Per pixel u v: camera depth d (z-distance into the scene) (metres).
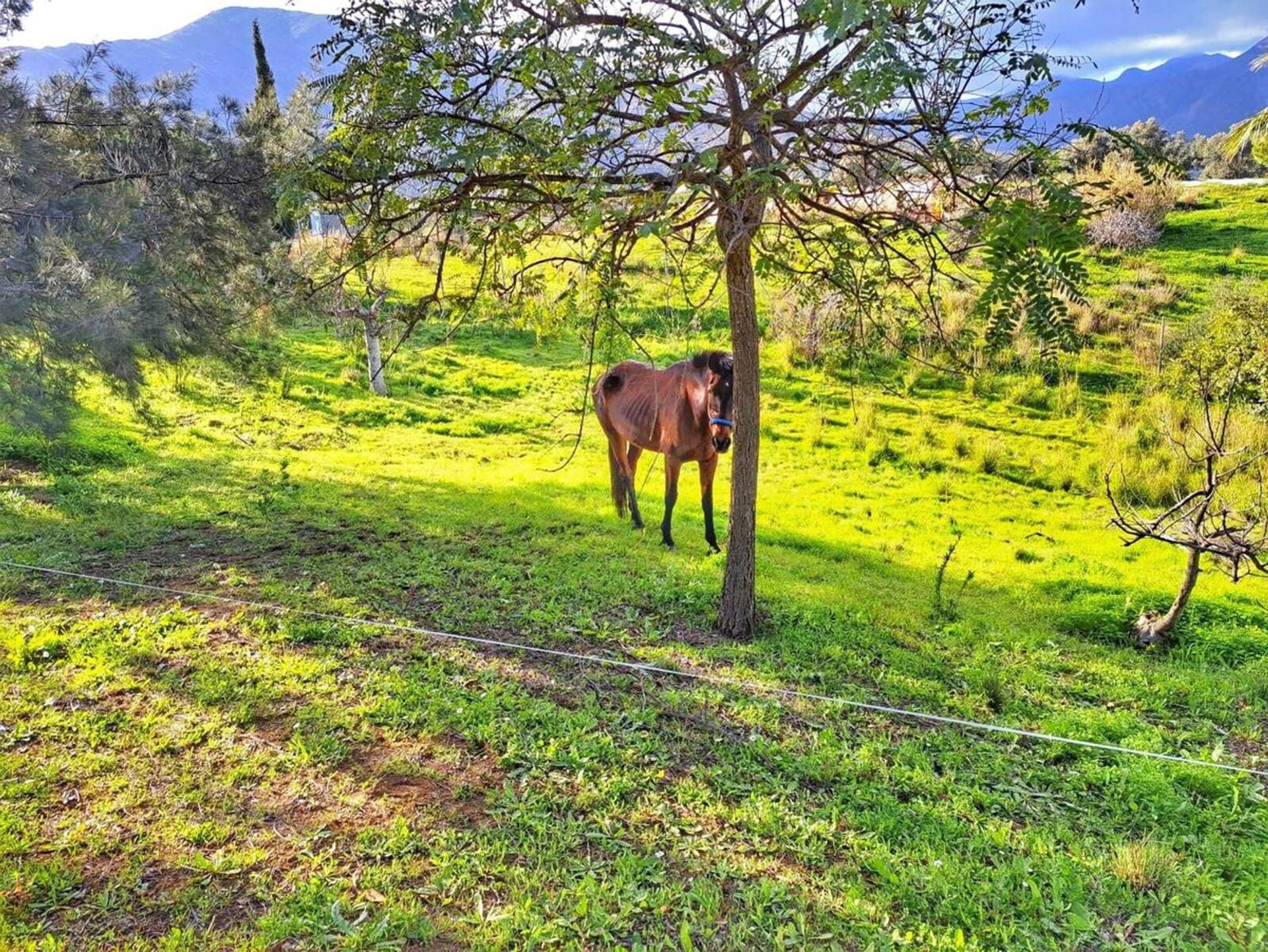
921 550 9.41
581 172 3.62
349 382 15.48
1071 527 10.73
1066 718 5.01
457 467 11.59
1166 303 17.33
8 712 4.18
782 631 6.21
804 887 3.29
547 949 2.87
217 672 4.75
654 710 4.66
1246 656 6.47
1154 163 3.33
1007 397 15.08
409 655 5.21
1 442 10.19
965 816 3.91
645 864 3.37
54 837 3.30
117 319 6.82
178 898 3.01
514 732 4.30
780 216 4.87
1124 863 3.50
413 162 3.79
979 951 2.96
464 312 4.61
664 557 7.85
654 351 15.24
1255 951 3.04
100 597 5.87
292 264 9.03
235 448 11.63
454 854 3.34
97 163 7.61
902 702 5.21
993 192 3.44
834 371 16.17
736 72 3.48
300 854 3.29
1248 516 6.99
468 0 3.34
